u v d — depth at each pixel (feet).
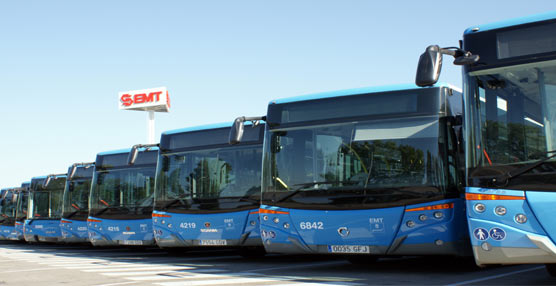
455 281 26.43
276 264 39.27
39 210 75.72
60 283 28.86
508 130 23.30
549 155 22.25
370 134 30.89
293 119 33.60
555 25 23.56
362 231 29.76
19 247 81.46
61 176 74.95
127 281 28.73
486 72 24.41
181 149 44.98
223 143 43.29
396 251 28.99
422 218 28.55
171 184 44.42
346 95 32.27
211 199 42.09
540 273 29.78
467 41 25.12
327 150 31.86
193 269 35.60
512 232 22.21
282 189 32.71
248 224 40.32
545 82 23.12
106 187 56.59
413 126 29.99
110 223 55.01
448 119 29.94
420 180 28.99
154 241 52.70
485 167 23.34
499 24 24.73
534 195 22.00
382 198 29.55
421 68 23.22
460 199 29.19
